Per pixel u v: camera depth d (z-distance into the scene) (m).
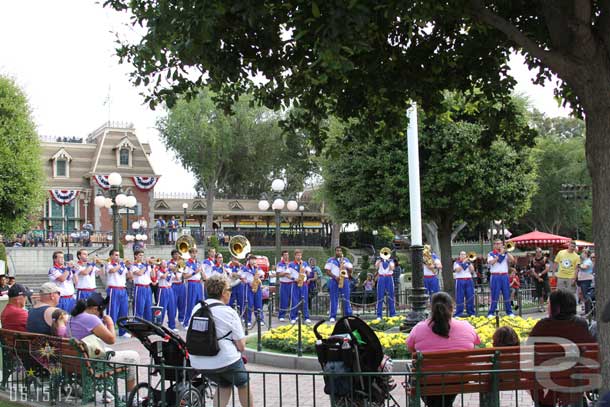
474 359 6.56
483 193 23.95
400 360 10.95
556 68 6.17
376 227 27.45
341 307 19.61
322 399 9.28
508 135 8.74
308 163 56.06
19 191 33.59
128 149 51.31
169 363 7.58
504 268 18.48
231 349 6.86
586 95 6.10
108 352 7.99
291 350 12.39
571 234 56.22
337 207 30.00
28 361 8.71
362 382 6.73
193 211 56.41
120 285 17.58
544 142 48.81
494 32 7.68
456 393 6.54
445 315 7.09
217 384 6.97
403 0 5.88
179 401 6.94
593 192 6.14
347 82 7.70
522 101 25.88
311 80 7.47
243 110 51.41
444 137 23.25
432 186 24.08
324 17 5.61
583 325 6.98
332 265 19.16
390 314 19.38
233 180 59.22
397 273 26.36
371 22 6.62
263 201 22.31
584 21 5.92
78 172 50.72
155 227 46.25
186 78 7.16
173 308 18.94
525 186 25.00
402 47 7.84
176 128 50.28
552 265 23.17
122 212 50.00
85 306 8.63
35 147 35.34
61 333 8.80
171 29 6.05
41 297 9.16
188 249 19.28
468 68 8.14
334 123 26.91
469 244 50.16
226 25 6.54
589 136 6.16
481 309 21.19
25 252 37.12
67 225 45.66
